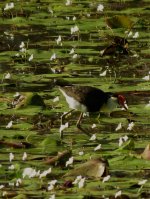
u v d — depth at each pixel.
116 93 16.67
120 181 12.69
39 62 20.36
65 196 11.97
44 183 12.71
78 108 16.03
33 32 23.53
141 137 14.94
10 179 12.93
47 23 24.50
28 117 16.23
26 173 12.84
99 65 20.08
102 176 12.84
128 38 22.66
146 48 21.67
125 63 20.30
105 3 27.17
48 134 15.18
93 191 12.24
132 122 15.09
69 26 24.06
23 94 16.97
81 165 13.03
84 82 18.31
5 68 19.86
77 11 26.03
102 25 24.02
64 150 14.29
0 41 22.53
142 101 17.08
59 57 20.75
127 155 13.66
